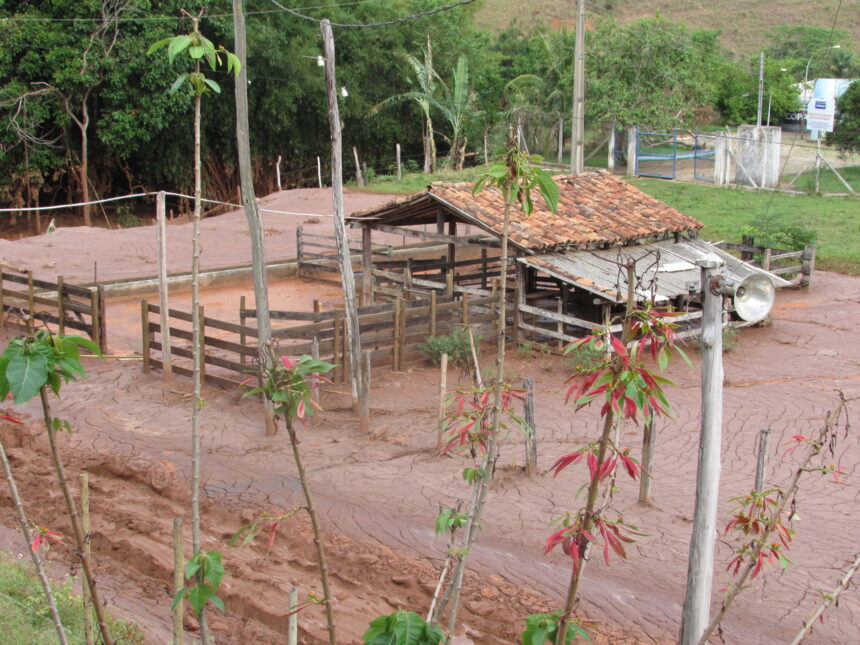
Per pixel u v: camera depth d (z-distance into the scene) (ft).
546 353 54.85
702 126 165.37
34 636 22.44
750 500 16.90
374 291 68.54
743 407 45.91
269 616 26.71
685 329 57.26
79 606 24.93
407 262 69.56
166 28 108.37
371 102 148.77
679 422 43.86
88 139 117.80
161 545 31.32
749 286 19.89
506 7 265.13
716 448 19.15
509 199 13.97
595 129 137.08
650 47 131.44
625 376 12.99
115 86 107.55
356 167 141.38
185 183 128.06
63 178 123.75
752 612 27.02
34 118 105.19
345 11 141.38
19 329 58.03
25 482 36.65
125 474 37.93
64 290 56.44
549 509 34.32
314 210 110.63
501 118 148.25
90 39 104.17
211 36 119.24
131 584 28.81
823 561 29.94
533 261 55.47
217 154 135.03
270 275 82.69
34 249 85.76
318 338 49.19
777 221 86.53
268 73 131.34
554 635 13.52
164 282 49.90
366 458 39.73
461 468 38.47
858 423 43.34
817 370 52.49
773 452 39.91
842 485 36.22
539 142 139.44
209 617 26.91
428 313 53.52
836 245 86.43
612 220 62.08
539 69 148.56
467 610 27.27
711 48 161.17
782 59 205.16
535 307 60.49
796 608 27.20
